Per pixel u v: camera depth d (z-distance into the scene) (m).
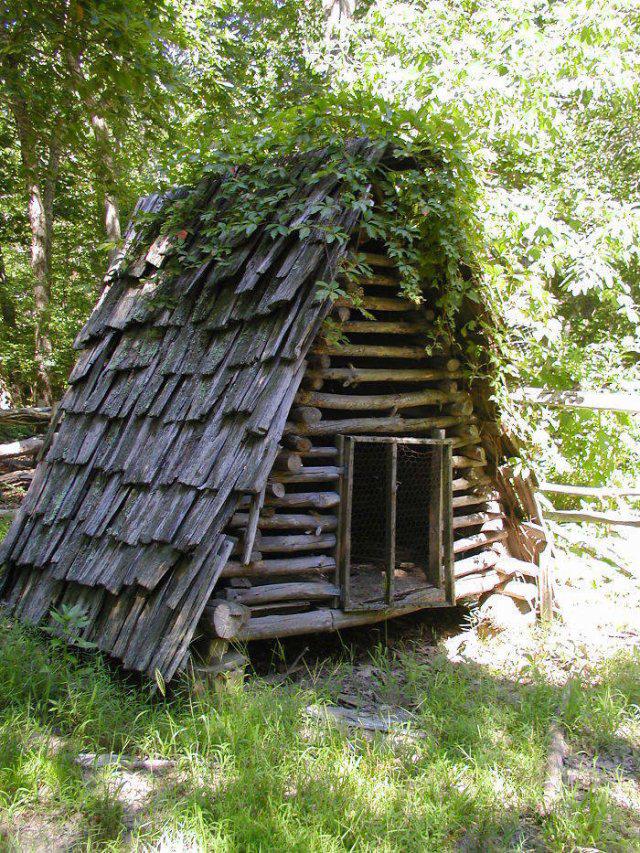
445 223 6.02
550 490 7.35
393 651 6.41
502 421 6.84
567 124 12.65
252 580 5.62
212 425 5.32
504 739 4.66
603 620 7.25
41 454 6.78
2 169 15.45
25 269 19.83
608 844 3.70
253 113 10.96
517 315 7.10
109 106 8.01
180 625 4.72
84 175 12.21
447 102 9.40
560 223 9.23
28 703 4.34
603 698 5.20
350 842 3.55
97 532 5.62
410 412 7.19
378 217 5.66
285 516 5.67
